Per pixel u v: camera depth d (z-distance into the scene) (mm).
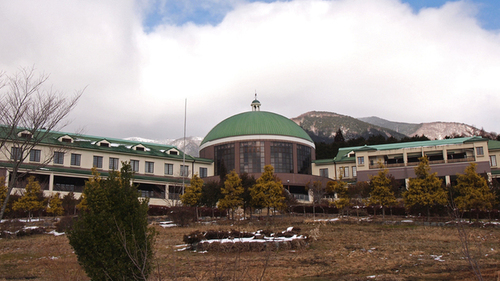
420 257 24875
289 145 80312
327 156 117312
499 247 27469
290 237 30312
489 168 69125
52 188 60719
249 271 21641
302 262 24234
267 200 45000
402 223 39500
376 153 77500
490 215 42906
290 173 76188
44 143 58531
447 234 33156
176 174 76375
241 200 47156
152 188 72188
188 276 20281
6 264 25109
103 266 15312
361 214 50594
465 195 40844
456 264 22562
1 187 46062
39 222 43625
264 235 30281
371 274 21047
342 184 49438
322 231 36406
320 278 20344
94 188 16500
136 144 74812
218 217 53062
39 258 26578
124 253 15367
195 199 47719
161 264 23672
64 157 64438
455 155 78438
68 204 51188
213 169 81500
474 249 26750
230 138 80188
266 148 78438
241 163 78188
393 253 26422
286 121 85125
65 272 20547
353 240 31641
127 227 15820
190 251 28281
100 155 68625
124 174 17328
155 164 74562
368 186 56500
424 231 34969
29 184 47031
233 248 27062
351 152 84312
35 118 21938
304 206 54281
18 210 46750
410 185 43281
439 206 42281
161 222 45000
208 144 83875
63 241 32375
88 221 15828
